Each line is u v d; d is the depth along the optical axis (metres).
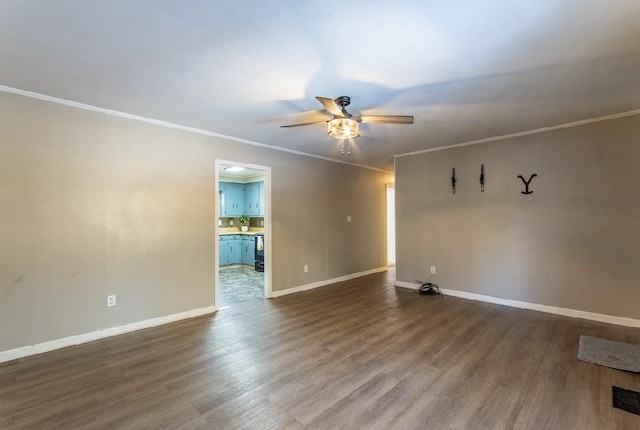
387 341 3.13
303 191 5.31
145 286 3.56
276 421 1.93
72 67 2.40
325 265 5.66
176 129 3.81
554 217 3.99
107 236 3.31
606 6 1.71
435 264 5.09
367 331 3.40
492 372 2.51
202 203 4.04
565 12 1.76
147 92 2.86
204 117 3.54
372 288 5.38
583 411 2.01
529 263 4.18
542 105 3.24
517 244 4.28
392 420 1.94
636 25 1.88
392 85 2.71
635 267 3.47
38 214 2.92
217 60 2.29
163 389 2.28
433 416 1.97
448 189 4.94
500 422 1.91
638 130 3.44
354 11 1.75
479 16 1.80
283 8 1.72
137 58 2.27
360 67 2.40
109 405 2.09
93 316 3.21
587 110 3.41
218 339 3.19
